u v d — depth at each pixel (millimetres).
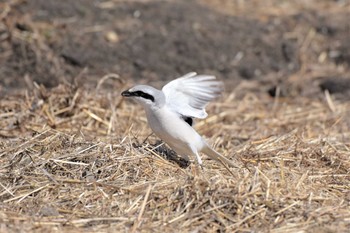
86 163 10820
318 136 13375
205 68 18391
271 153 12062
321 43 19797
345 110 16016
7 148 11453
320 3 22125
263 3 21812
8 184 10414
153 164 10977
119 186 10250
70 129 13367
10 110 14250
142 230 9273
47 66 17188
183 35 19109
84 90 14906
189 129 10664
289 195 10180
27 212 9734
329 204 10227
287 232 9312
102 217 9578
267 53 19156
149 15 19703
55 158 10922
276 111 16062
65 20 18891
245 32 19703
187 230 9328
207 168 10992
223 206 9703
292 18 20703
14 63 17219
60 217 9594
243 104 16375
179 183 10234
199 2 21453
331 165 11711
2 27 18031
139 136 12977
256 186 10102
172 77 17969
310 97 17172
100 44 18266
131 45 18500
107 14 19469
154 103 10523
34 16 18734
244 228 9414
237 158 11750
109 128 13672
